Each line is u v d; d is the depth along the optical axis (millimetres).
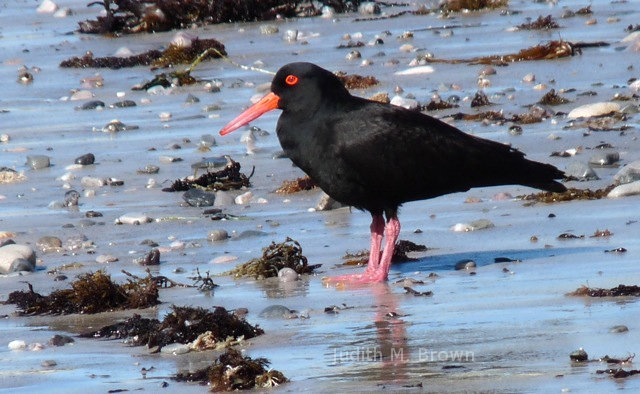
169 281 11953
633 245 11938
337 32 30234
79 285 11250
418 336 9297
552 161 16219
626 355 8250
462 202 14820
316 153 12203
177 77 24844
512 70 23312
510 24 29500
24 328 10617
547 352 8516
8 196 16969
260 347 9359
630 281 10477
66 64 27984
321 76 12203
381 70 24406
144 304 11172
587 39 26062
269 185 16750
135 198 16562
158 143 19812
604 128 17906
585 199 14266
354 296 10969
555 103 20016
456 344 8945
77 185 17469
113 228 14898
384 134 12023
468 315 9820
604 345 8555
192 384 8500
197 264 12875
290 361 8883
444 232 13398
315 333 9656
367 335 9453
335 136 12078
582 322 9234
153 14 32344
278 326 10008
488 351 8680
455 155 12273
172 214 15500
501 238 12844
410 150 12102
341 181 12188
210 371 8492
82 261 13344
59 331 10445
